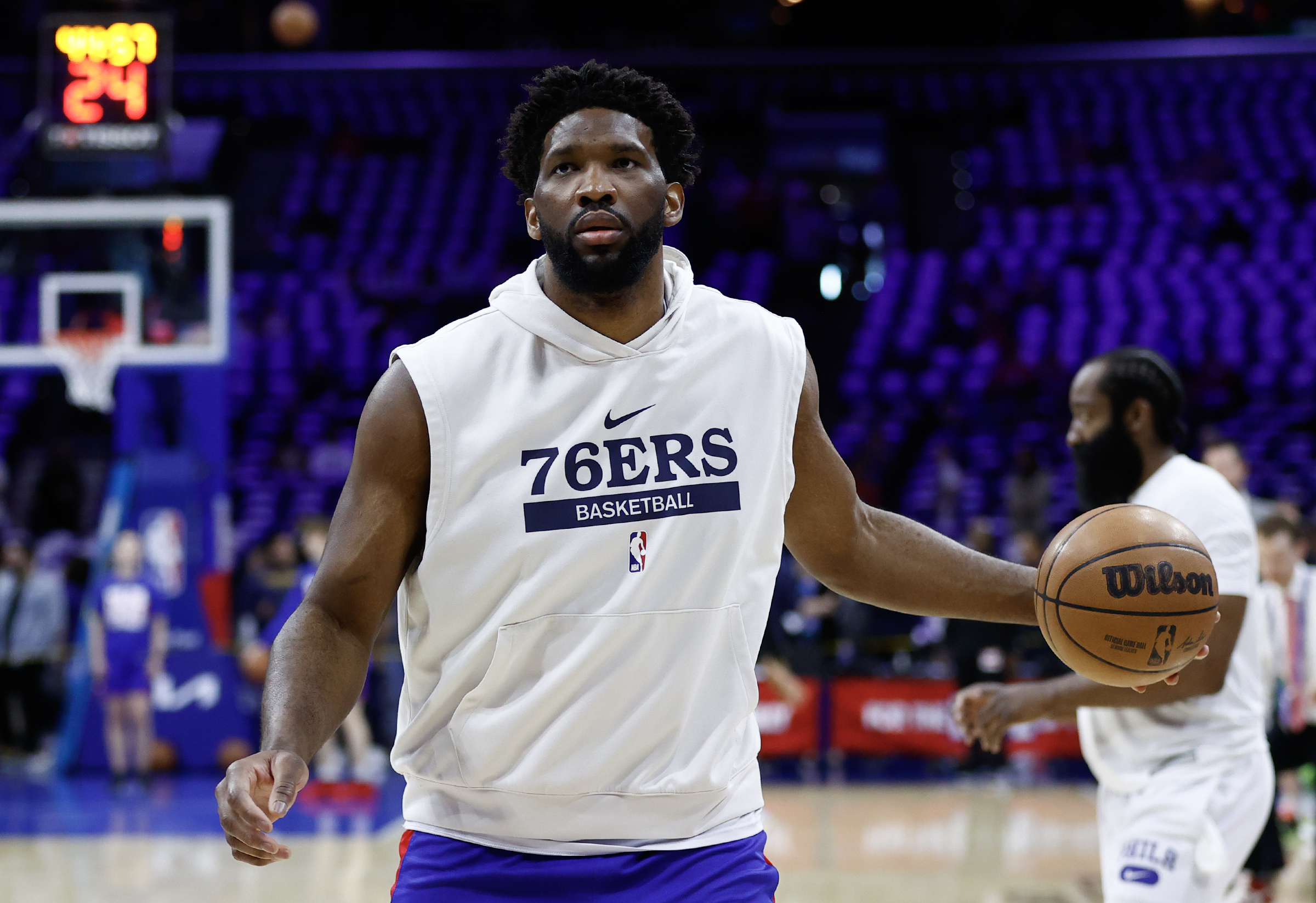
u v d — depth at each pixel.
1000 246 47.56
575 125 4.82
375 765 23.52
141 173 27.16
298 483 39.00
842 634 26.92
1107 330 42.69
